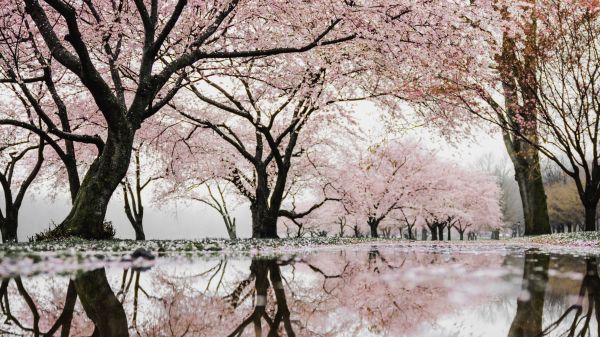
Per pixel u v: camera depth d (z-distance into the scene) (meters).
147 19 11.33
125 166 11.24
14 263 4.55
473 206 49.97
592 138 18.62
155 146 22.38
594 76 18.44
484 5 12.32
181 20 13.95
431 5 11.92
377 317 2.03
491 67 17.38
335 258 6.02
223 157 24.45
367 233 65.44
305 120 18.80
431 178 37.50
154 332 1.82
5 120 12.90
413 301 2.39
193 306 2.43
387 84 18.88
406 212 42.81
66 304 2.49
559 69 18.47
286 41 15.27
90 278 3.53
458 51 14.15
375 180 34.91
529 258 5.74
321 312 2.22
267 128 17.94
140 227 25.88
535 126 19.94
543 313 2.01
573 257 5.92
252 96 20.50
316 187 32.84
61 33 14.73
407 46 13.59
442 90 17.12
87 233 10.73
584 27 17.95
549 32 18.05
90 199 10.87
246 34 14.93
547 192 66.88
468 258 5.85
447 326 1.79
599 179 18.55
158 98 18.08
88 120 19.12
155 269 4.29
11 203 19.70
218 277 3.73
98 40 13.46
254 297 2.72
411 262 5.26
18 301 2.56
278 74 17.17
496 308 2.16
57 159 23.92
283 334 1.77
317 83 16.88
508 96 19.58
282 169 18.77
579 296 2.45
